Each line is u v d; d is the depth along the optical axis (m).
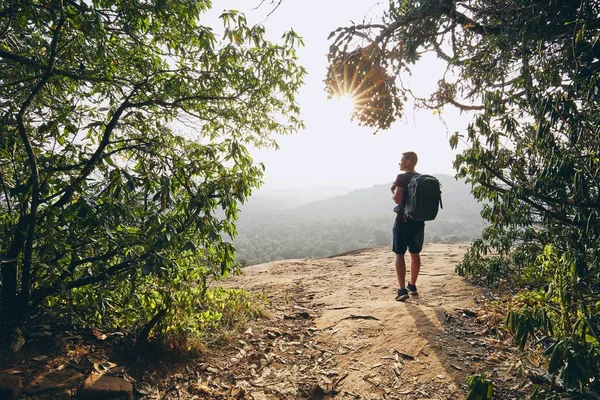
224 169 2.60
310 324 3.70
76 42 2.39
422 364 2.66
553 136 2.43
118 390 2.15
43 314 2.76
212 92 2.85
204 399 2.35
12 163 2.39
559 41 2.47
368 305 4.02
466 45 3.48
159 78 2.74
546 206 3.25
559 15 2.40
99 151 2.32
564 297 1.87
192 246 2.32
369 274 5.89
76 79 2.44
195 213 2.33
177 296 2.85
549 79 2.52
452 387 2.36
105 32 2.34
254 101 3.02
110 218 2.14
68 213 1.96
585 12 2.27
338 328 3.47
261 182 2.87
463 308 3.66
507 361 2.56
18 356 2.26
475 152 3.32
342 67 3.46
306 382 2.60
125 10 2.38
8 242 2.35
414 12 3.10
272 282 5.69
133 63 2.82
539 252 3.84
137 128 2.76
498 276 4.62
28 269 2.30
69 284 2.42
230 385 2.54
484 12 2.90
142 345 2.64
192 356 2.82
